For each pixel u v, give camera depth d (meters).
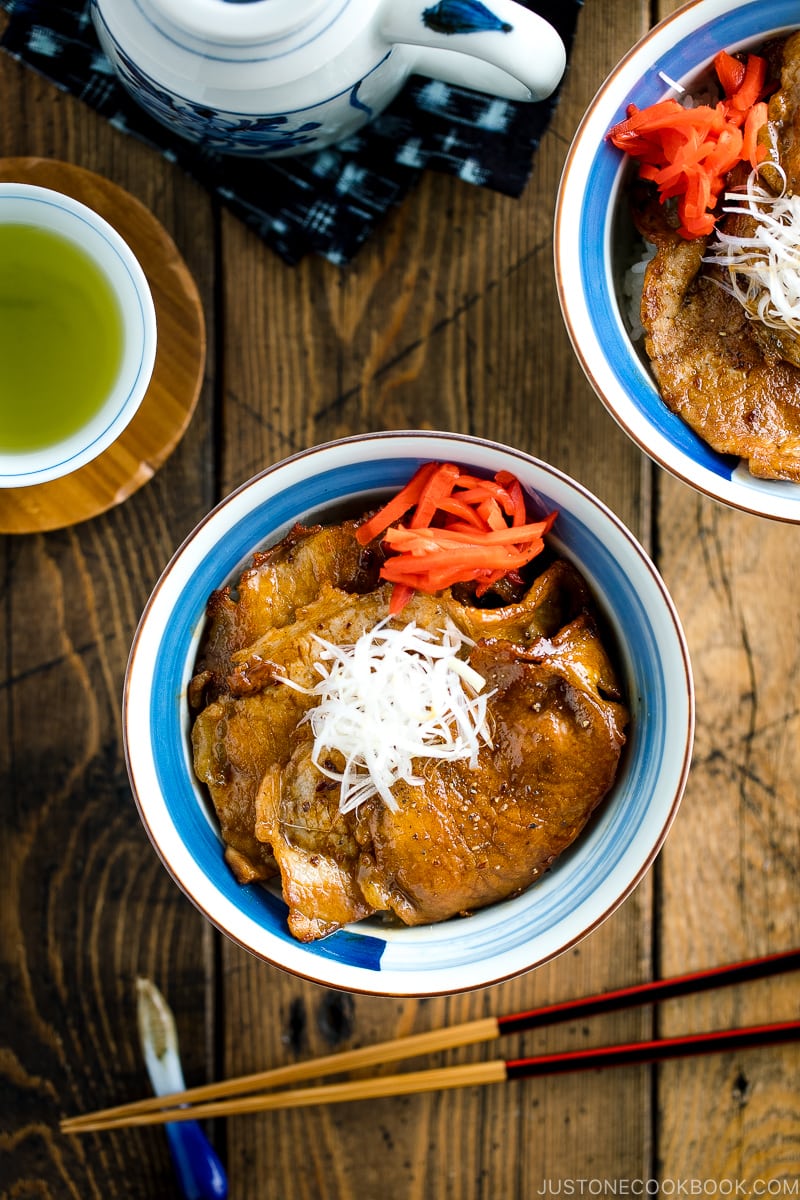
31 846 0.65
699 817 0.65
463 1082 0.64
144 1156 0.65
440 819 0.57
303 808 0.57
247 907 0.57
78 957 0.65
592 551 0.57
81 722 0.64
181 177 0.63
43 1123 0.65
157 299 0.62
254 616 0.58
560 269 0.57
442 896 0.57
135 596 0.64
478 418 0.64
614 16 0.63
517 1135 0.65
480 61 0.58
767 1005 0.65
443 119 0.62
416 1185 0.65
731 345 0.60
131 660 0.56
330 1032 0.65
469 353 0.64
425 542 0.56
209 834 0.58
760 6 0.57
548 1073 0.64
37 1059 0.65
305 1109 0.65
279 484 0.56
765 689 0.64
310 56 0.56
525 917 0.58
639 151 0.58
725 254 0.59
